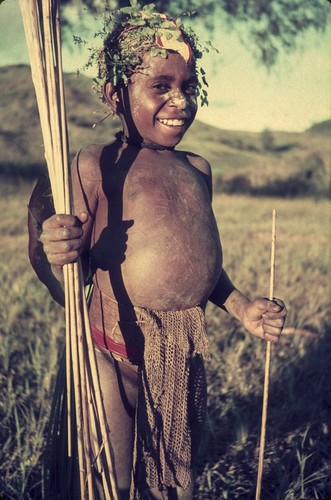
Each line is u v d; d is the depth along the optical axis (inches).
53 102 103.1
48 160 105.8
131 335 120.0
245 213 619.8
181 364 118.5
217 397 199.2
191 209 119.9
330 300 291.7
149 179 118.3
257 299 121.4
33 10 102.8
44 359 217.0
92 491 112.2
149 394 117.9
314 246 412.2
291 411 193.6
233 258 372.2
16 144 908.0
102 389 121.1
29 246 123.0
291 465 170.9
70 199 105.1
